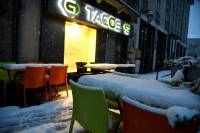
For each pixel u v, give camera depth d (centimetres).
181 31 2923
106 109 164
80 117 206
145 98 173
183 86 211
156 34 1648
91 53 884
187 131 120
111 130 175
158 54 1822
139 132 135
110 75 273
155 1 1559
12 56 521
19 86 389
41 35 595
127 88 191
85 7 724
